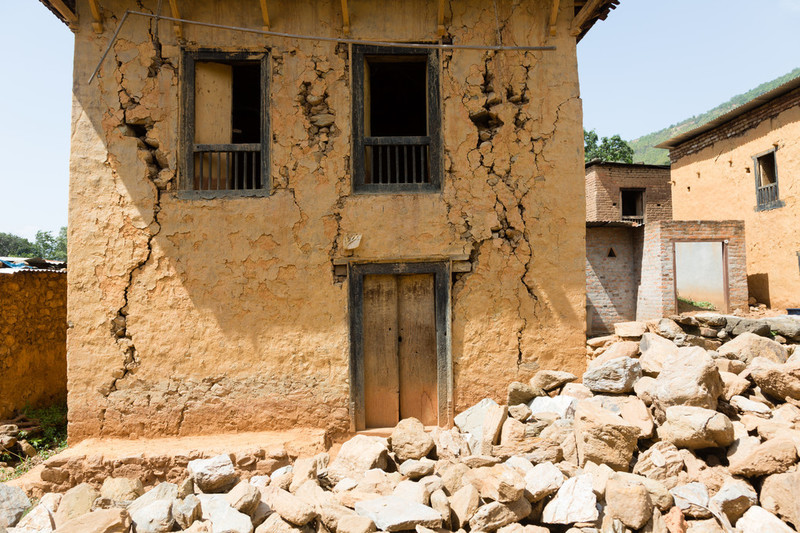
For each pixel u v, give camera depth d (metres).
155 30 5.53
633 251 13.25
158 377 5.39
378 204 5.57
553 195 5.63
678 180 17.19
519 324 5.57
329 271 5.53
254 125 8.60
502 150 5.64
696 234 12.10
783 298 12.54
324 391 5.47
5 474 5.82
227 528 3.61
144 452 4.96
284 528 3.66
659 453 3.95
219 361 5.44
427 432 5.16
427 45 5.52
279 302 5.50
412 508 3.61
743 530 3.47
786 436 3.83
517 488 3.49
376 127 8.89
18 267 8.16
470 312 5.56
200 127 5.69
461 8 5.70
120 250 5.42
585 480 3.71
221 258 5.48
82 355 5.36
